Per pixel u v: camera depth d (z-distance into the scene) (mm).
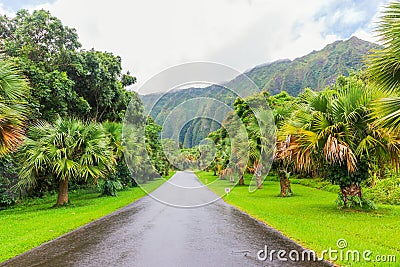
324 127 10352
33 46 20219
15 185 15125
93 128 14383
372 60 6578
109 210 11406
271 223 8375
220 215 10031
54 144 13289
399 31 5891
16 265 4996
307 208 11461
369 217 9297
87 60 21797
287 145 11500
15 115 7918
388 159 10430
